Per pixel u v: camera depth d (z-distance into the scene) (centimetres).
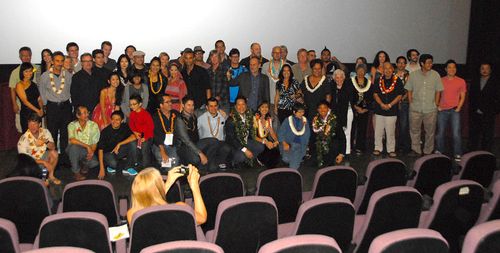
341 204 321
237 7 1002
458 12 1119
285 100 752
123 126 672
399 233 240
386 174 464
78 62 772
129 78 715
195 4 984
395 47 1103
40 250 211
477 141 779
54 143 645
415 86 768
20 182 380
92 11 940
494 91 744
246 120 695
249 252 334
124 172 674
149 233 297
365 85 773
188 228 301
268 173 430
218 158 697
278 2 1022
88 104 702
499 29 1073
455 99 754
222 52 823
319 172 445
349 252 346
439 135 775
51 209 412
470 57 1127
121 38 960
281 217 454
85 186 386
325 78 752
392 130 773
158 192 317
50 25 927
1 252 268
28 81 698
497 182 355
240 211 316
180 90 740
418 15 1102
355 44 1080
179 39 987
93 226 294
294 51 1048
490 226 247
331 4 1051
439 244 241
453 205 343
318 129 714
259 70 784
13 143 781
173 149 691
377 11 1079
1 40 908
